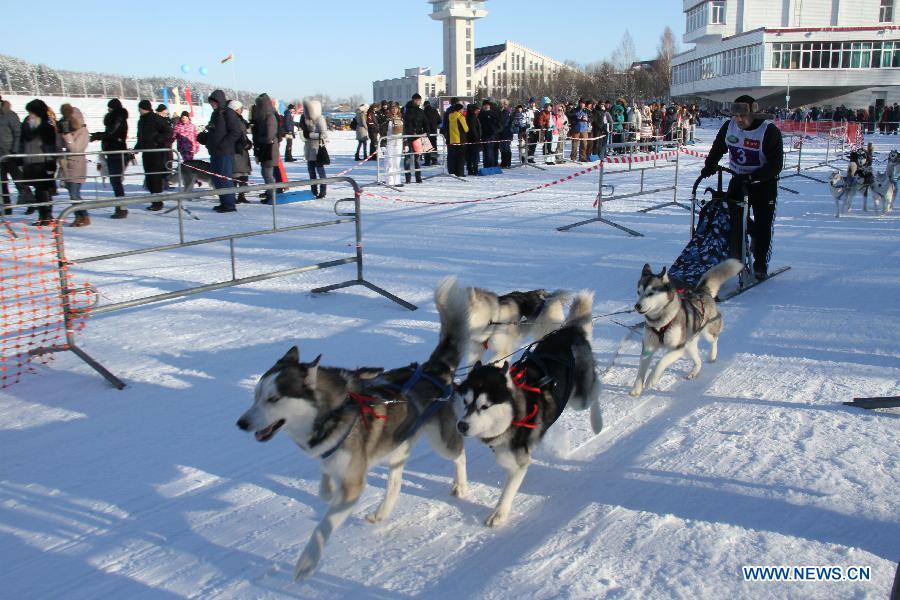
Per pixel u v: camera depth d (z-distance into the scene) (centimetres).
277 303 707
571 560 310
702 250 731
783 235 1081
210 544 325
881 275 807
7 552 316
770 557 306
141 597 289
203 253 931
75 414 458
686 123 2838
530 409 350
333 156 2362
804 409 461
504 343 534
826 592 283
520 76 7294
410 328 629
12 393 490
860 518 335
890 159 1388
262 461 403
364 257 909
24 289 747
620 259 891
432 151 1755
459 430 329
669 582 292
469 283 771
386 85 7931
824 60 4731
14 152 1122
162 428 439
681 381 521
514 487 347
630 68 7162
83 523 339
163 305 699
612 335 621
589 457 410
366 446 324
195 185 1541
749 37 4984
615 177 1859
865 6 5306
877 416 446
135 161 1706
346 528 341
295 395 305
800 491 360
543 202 1412
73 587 294
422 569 308
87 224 1123
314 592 293
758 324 641
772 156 716
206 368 535
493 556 317
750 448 409
